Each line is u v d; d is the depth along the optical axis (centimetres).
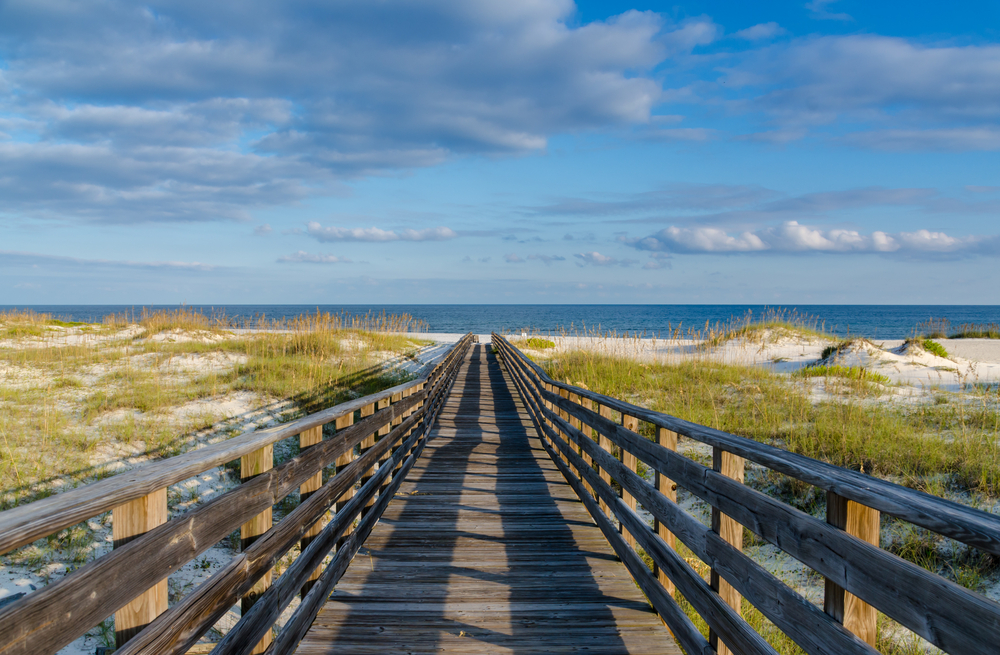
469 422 925
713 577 214
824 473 146
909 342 1595
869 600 125
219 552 546
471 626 283
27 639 105
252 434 222
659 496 274
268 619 215
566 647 265
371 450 411
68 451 704
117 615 146
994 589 393
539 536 411
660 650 264
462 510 472
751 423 763
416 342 2531
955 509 107
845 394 964
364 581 334
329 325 1833
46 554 492
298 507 255
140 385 1041
